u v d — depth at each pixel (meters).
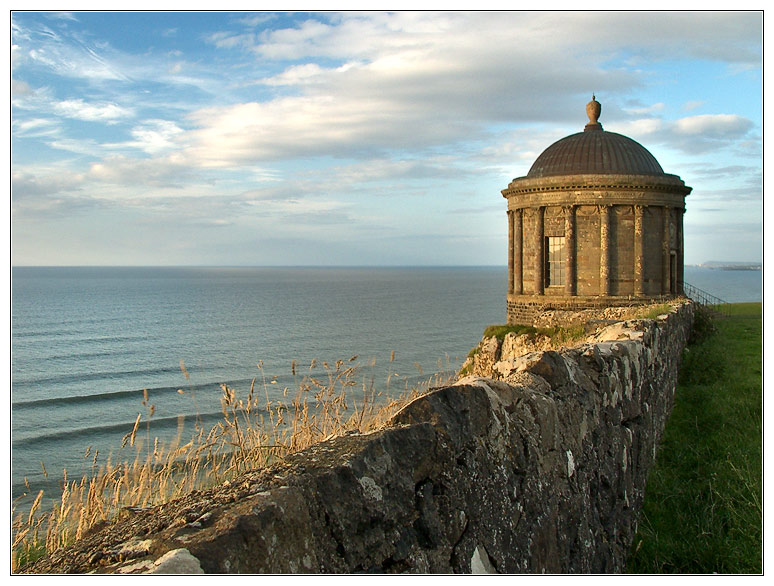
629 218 32.31
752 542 8.05
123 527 3.04
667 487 10.07
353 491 3.12
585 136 34.56
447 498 3.68
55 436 41.16
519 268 34.81
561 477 5.50
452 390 4.21
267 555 2.58
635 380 9.20
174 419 43.53
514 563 4.29
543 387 5.70
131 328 113.81
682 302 26.20
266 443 6.48
